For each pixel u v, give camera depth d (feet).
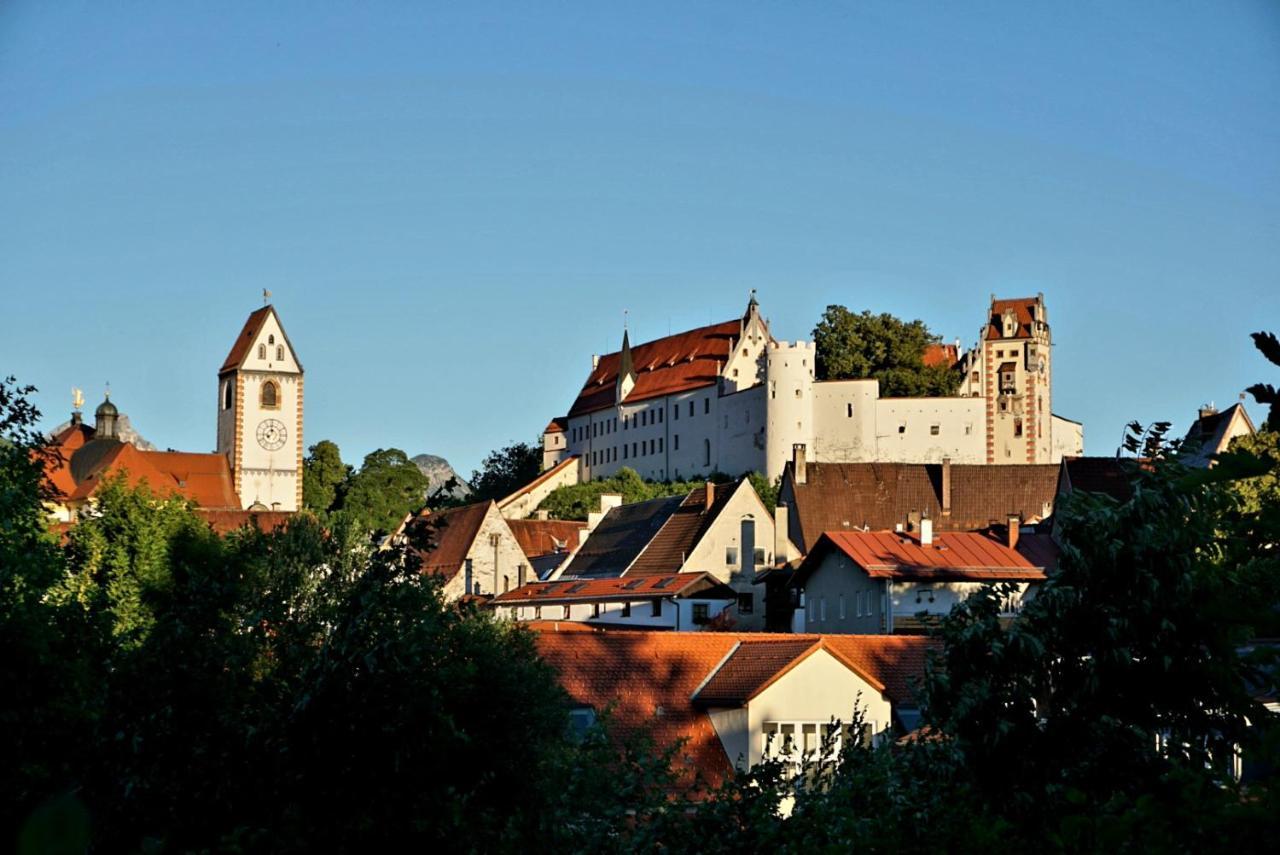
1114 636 74.08
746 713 165.07
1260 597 41.34
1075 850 46.96
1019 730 75.00
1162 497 76.28
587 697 167.53
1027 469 465.88
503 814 67.21
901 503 460.55
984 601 80.89
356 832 58.70
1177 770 48.08
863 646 180.55
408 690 59.62
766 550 353.31
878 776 69.00
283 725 59.52
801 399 618.44
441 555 393.50
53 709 67.46
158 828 58.70
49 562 86.94
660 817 70.54
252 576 69.51
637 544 371.15
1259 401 33.55
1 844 57.82
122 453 580.30
